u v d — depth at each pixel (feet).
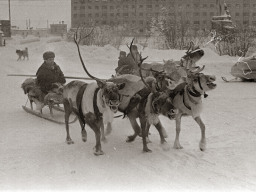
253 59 68.54
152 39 159.02
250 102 45.93
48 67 38.63
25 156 25.61
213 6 264.31
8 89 58.59
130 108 26.61
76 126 34.76
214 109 41.39
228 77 79.15
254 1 263.29
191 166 23.38
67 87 28.27
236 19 265.75
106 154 26.08
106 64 105.60
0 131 32.76
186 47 125.90
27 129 33.50
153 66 32.01
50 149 27.32
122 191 19.53
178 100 26.40
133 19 287.69
